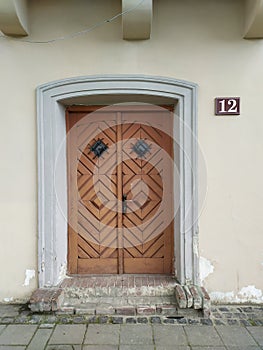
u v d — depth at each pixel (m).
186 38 2.91
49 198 2.94
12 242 2.97
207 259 2.95
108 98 3.03
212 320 2.65
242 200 2.94
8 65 2.94
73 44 2.92
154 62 2.91
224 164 2.93
